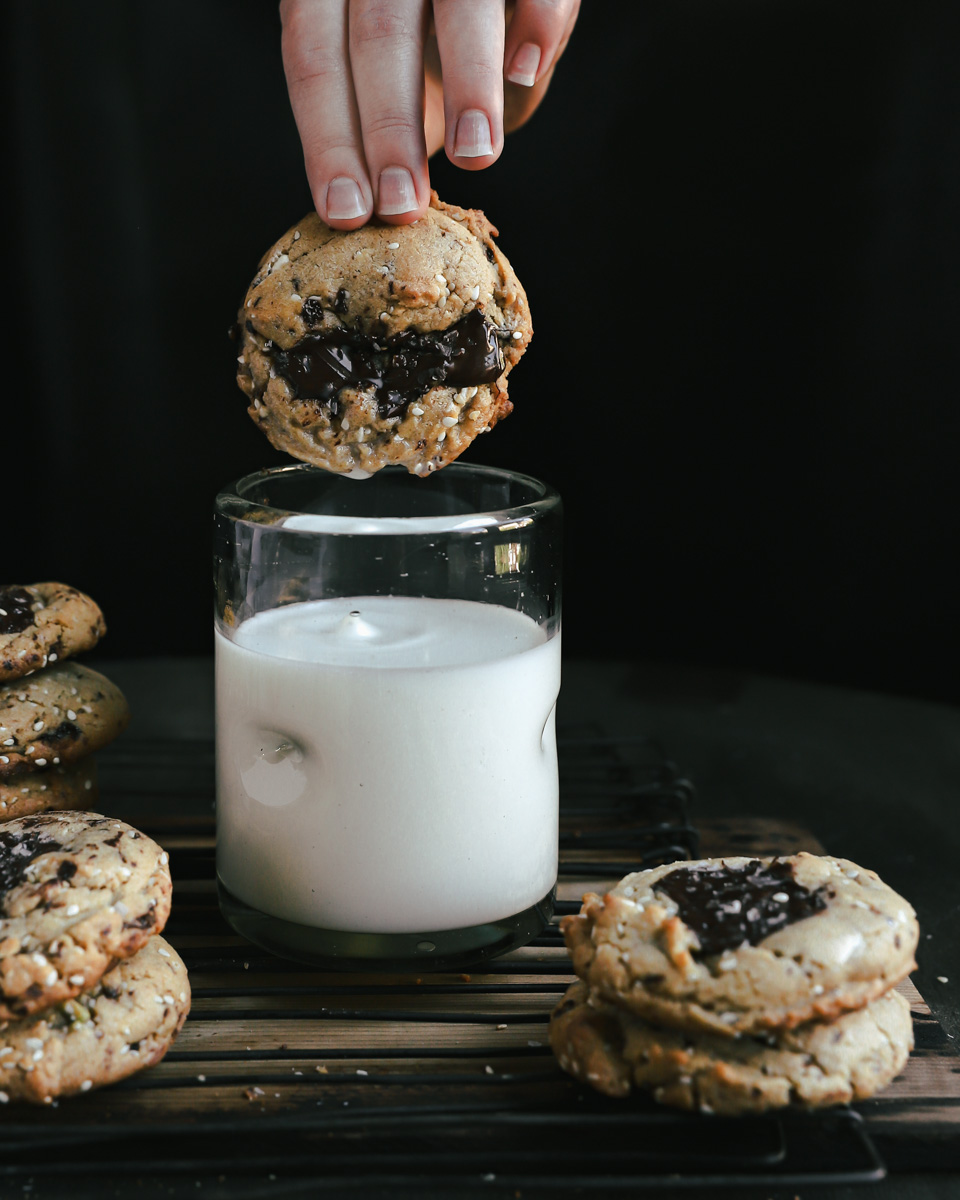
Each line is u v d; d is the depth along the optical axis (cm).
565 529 108
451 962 58
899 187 96
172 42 96
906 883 65
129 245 101
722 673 83
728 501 106
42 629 62
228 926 61
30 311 102
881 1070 52
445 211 56
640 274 100
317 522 59
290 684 56
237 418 106
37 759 62
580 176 99
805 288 100
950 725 78
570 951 53
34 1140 51
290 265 55
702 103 96
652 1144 51
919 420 101
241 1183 50
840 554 106
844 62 94
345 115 56
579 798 71
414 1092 53
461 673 56
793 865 55
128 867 54
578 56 95
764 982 51
